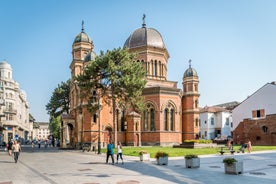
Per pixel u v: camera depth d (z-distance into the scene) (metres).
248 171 16.98
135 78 37.62
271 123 52.38
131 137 47.66
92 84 38.81
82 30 53.38
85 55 51.88
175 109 50.19
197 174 15.74
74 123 51.25
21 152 39.12
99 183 12.96
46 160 25.70
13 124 74.81
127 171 17.19
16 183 13.41
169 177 14.66
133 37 56.09
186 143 41.41
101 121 46.31
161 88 48.59
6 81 75.25
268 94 53.78
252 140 55.12
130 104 41.56
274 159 25.16
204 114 79.88
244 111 57.78
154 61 54.47
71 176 15.28
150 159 25.41
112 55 38.34
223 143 59.66
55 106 70.12
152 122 48.91
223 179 13.96
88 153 35.19
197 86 57.44
